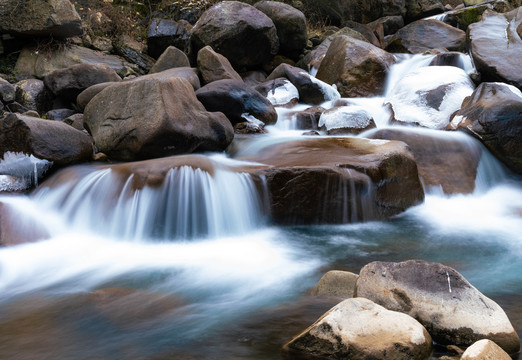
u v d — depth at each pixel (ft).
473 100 28.37
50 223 19.45
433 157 25.61
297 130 31.42
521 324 11.18
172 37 41.34
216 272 15.56
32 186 21.56
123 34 41.73
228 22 40.06
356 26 53.93
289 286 14.16
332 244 18.44
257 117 30.55
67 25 34.88
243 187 20.13
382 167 21.48
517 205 23.62
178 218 19.36
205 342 10.73
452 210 22.97
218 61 33.53
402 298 10.84
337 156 22.34
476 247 18.02
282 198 20.36
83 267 16.22
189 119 22.76
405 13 59.06
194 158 20.59
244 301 13.08
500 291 13.46
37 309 12.94
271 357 9.96
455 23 50.19
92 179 20.18
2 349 10.75
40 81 32.76
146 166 19.65
